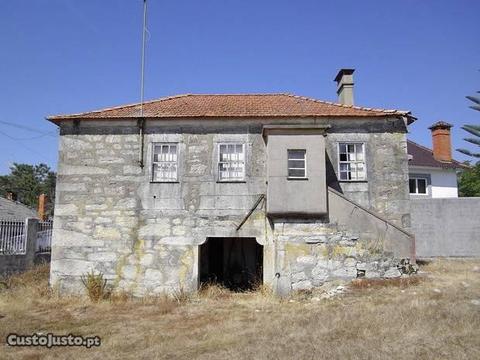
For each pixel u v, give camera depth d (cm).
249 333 975
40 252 2078
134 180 1583
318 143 1495
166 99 1841
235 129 1605
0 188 5525
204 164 1587
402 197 1599
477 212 1995
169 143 1608
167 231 1552
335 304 1255
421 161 2800
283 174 1478
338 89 2002
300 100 1834
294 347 825
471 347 764
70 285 1530
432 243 2002
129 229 1556
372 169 1609
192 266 1531
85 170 1591
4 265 1780
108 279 1530
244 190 1565
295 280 1436
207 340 938
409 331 873
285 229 1465
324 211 1448
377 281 1388
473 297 1134
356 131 1630
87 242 1551
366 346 799
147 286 1524
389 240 1449
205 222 1553
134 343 941
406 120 1642
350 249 1444
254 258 1880
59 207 1571
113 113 1639
